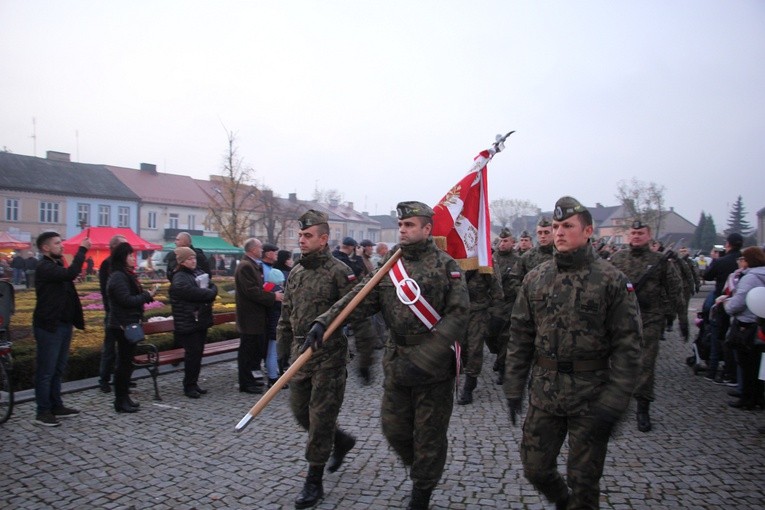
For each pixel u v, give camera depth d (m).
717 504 3.71
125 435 5.15
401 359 3.46
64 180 44.56
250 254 6.95
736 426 5.42
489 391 6.93
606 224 78.44
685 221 73.69
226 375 7.75
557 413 2.85
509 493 3.89
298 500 3.67
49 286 5.46
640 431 5.26
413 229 3.45
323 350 3.86
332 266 4.16
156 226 48.81
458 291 3.40
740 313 5.96
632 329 2.73
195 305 6.57
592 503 2.79
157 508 3.70
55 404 5.67
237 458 4.59
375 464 4.45
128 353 5.86
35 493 3.93
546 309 2.92
